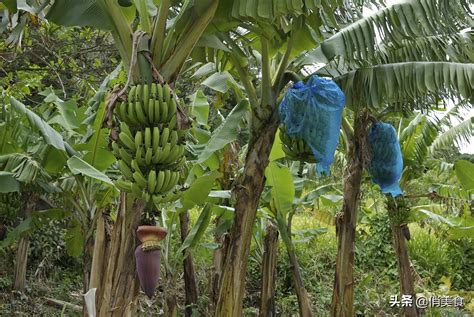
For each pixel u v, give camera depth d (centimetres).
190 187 478
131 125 300
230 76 533
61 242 1024
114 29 346
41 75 802
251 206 418
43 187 556
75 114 597
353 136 545
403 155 696
